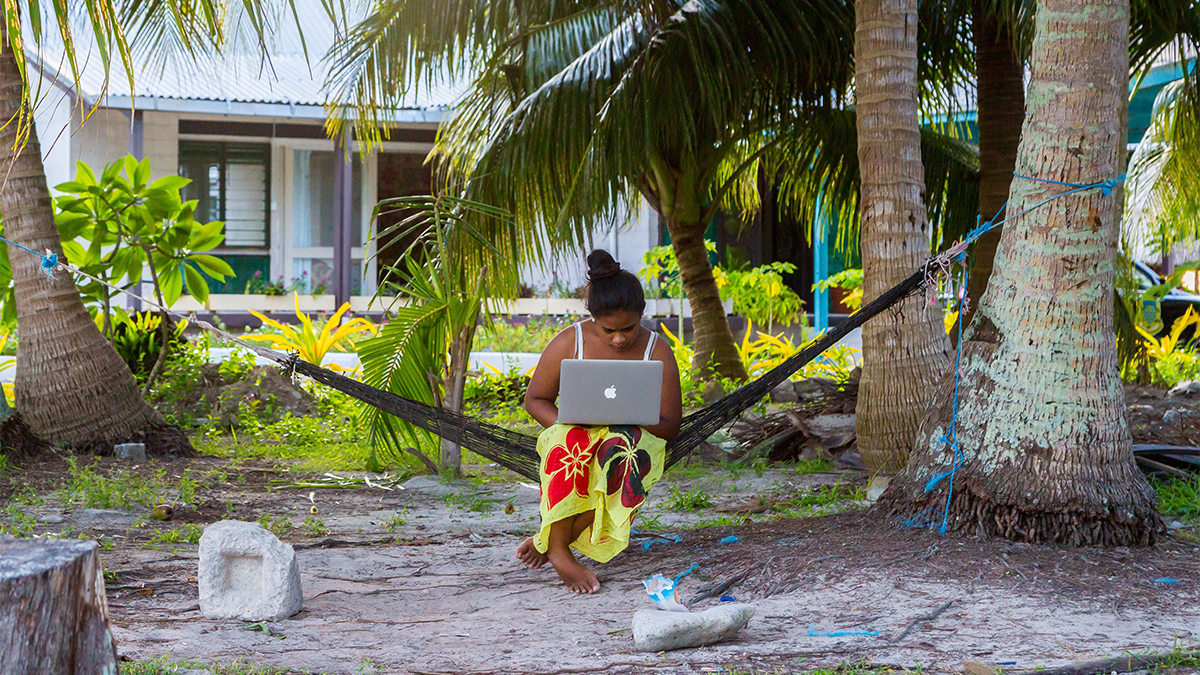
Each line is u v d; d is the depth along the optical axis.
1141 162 11.71
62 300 7.31
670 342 14.04
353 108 9.56
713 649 3.20
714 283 11.09
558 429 4.10
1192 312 13.24
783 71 8.38
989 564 3.88
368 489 6.96
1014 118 8.23
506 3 8.83
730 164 11.98
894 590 3.70
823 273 17.78
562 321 19.88
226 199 20.83
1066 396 4.21
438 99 19.16
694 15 7.70
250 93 18.38
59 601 2.14
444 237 7.78
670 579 3.89
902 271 6.14
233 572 3.73
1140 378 11.11
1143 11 7.88
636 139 7.79
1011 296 4.37
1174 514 5.32
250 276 21.00
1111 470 4.20
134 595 3.98
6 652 2.06
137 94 17.64
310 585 4.23
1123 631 3.26
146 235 9.84
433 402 7.27
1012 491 4.19
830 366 12.32
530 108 7.95
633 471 3.99
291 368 4.56
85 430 7.28
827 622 3.45
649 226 19.34
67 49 4.07
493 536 5.38
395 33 8.85
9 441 6.64
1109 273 4.30
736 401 4.56
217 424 9.80
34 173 7.28
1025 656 3.04
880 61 6.19
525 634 3.45
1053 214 4.27
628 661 3.08
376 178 21.34
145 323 11.01
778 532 4.68
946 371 6.14
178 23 5.49
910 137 6.21
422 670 3.00
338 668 3.02
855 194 10.05
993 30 8.23
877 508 4.69
